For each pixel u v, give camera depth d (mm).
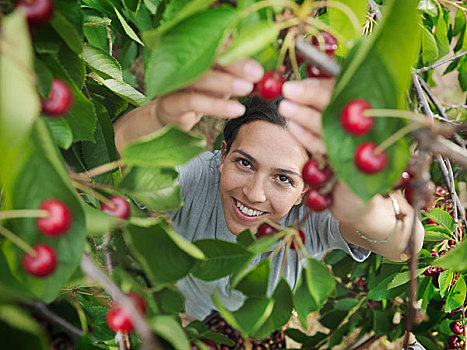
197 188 1729
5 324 688
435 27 1914
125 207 847
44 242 727
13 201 720
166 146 813
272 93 800
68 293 1053
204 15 724
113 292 749
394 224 1123
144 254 829
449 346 1745
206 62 695
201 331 1029
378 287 1702
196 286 1850
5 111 535
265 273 877
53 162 673
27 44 554
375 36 656
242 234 948
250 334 909
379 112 697
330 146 717
